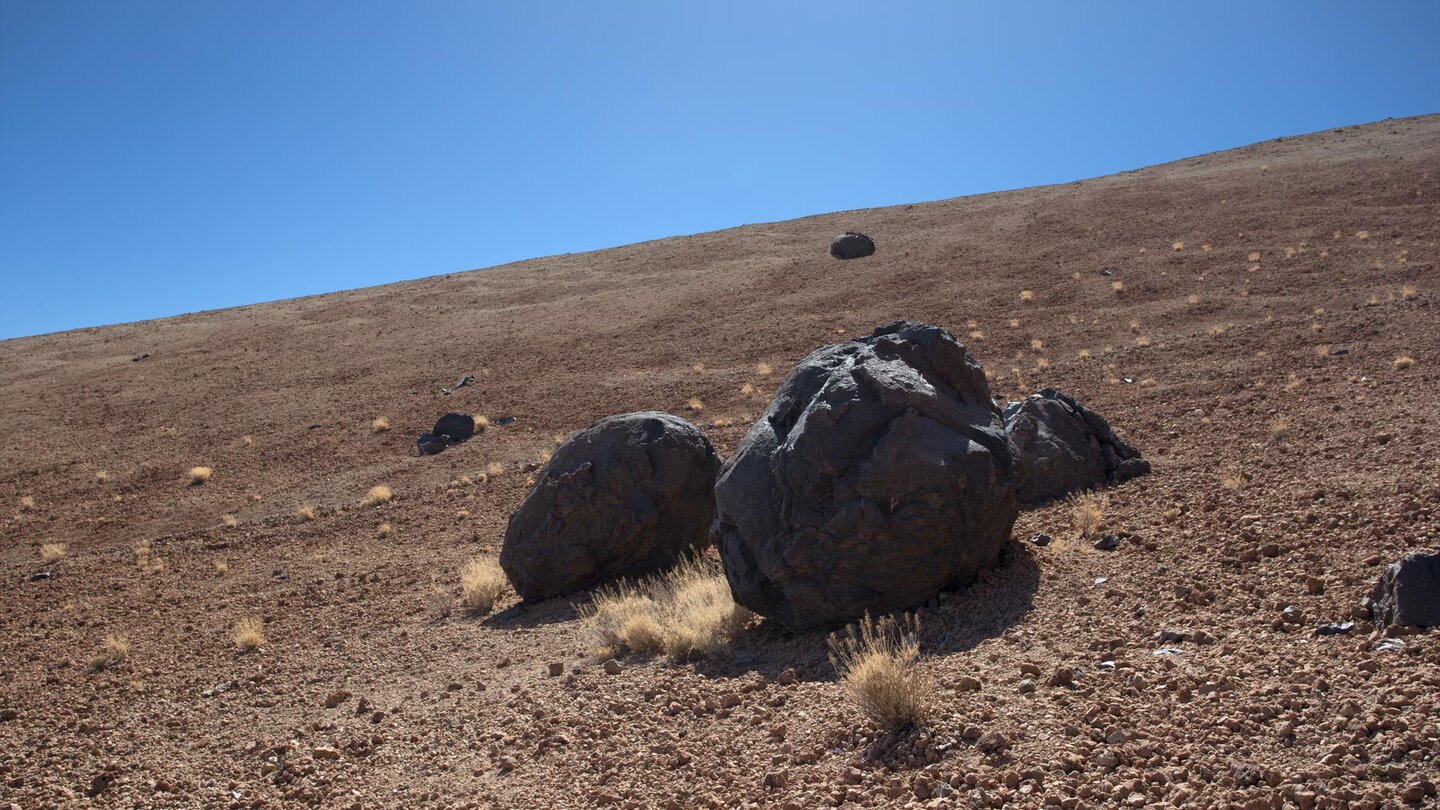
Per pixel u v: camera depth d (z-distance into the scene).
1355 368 17.45
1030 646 6.94
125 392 40.59
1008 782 4.84
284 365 42.41
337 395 36.50
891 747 5.62
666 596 10.84
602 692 7.93
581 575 12.49
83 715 10.28
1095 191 55.84
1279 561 7.64
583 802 5.84
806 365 9.86
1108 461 12.39
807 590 8.48
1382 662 5.23
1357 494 8.89
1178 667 5.90
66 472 30.86
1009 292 36.84
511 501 21.20
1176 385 19.84
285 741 8.24
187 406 37.41
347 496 25.08
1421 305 22.86
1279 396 16.28
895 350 9.47
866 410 8.59
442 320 48.31
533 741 7.12
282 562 18.97
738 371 32.16
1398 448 10.48
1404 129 63.31
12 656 13.80
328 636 12.62
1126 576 8.13
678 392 30.53
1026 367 26.70
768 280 46.12
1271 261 33.84
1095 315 31.55
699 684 7.72
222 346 47.88
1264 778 4.33
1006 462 8.81
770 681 7.46
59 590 18.98
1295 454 11.53
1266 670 5.55
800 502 8.52
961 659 6.91
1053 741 5.18
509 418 30.48
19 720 10.35
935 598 8.52
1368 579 6.75
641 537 12.57
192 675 11.45
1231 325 26.28
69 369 46.47
